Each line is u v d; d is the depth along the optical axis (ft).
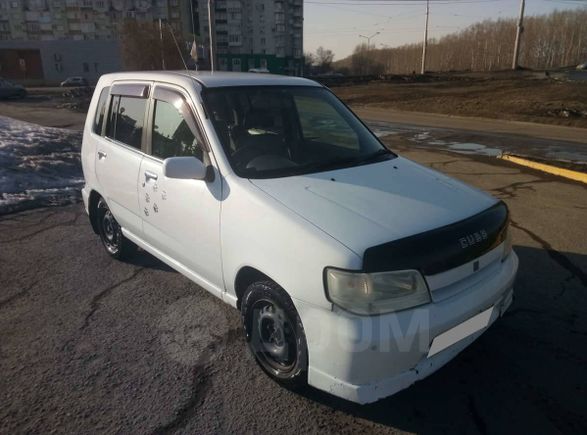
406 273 7.25
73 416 8.29
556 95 77.41
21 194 22.40
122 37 128.57
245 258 8.80
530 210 19.95
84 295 12.80
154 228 11.93
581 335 10.68
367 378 7.28
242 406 8.53
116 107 13.75
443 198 9.07
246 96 10.97
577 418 8.24
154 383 9.15
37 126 40.73
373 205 8.48
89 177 15.19
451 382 9.19
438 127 51.67
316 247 7.54
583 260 14.71
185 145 10.59
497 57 336.70
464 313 7.75
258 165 9.73
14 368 9.62
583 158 32.09
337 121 12.11
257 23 298.15
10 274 14.12
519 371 9.49
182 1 260.83
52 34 263.49
